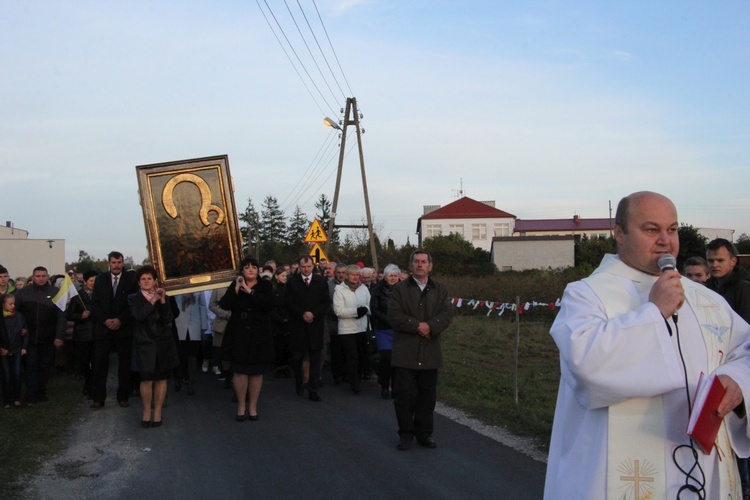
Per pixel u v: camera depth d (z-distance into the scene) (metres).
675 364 2.24
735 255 5.27
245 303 8.13
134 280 9.06
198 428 7.74
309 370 9.77
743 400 2.20
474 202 73.31
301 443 6.96
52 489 5.55
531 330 16.83
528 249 50.69
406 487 5.47
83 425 7.95
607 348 2.23
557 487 2.46
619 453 2.28
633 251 2.47
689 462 2.24
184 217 8.95
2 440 6.97
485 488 5.41
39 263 38.31
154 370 7.74
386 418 8.20
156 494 5.42
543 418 7.64
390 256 38.28
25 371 9.10
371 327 10.30
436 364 6.71
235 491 5.46
